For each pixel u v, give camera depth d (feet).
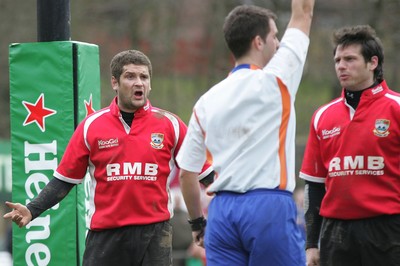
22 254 93.30
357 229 79.36
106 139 83.66
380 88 79.25
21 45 92.99
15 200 93.76
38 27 93.45
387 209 78.18
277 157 69.31
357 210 78.95
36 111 93.09
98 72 98.12
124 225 82.94
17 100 93.56
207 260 71.67
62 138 92.73
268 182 69.10
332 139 80.38
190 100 282.15
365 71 79.05
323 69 254.06
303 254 70.59
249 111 69.41
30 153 93.45
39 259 93.04
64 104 92.58
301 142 236.84
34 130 93.30
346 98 80.18
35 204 83.71
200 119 71.36
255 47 70.85
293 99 70.23
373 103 78.95
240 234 69.67
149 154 83.46
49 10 92.73
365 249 79.20
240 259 70.33
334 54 81.35
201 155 72.74
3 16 280.72
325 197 81.25
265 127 69.36
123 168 83.20
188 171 73.26
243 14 71.10
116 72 84.38
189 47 288.92
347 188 79.36
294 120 70.44
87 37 271.69
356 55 78.89
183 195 75.25
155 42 268.21
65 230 92.53
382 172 78.33
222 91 70.59
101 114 84.89
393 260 78.59
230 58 262.67
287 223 69.26
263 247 69.10
